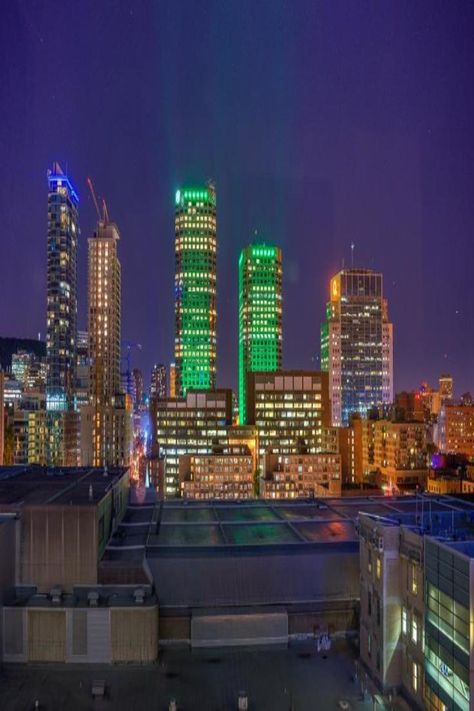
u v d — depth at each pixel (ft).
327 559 287.69
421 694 213.87
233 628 263.70
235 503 405.80
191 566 281.74
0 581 247.50
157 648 253.44
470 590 182.09
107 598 258.16
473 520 273.13
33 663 247.70
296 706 219.00
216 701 221.87
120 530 329.72
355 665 248.93
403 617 229.66
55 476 371.97
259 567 283.59
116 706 218.18
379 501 408.46
